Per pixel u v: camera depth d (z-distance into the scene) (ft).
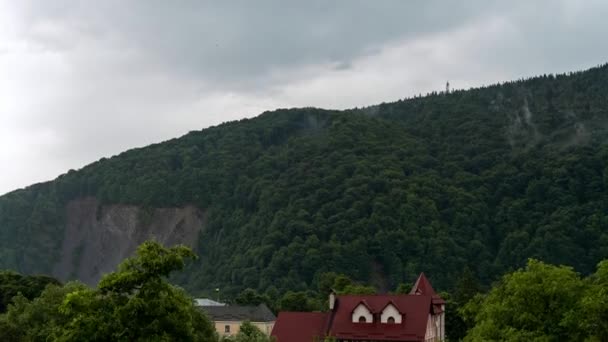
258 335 326.24
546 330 208.74
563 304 210.18
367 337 429.79
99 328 182.50
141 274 188.14
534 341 201.98
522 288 212.43
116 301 188.65
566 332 206.59
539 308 212.02
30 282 503.61
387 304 435.94
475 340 214.90
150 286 187.11
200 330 244.63
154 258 188.34
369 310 435.94
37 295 488.85
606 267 208.85
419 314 436.76
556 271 214.28
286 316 447.01
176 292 196.85
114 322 184.14
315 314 446.19
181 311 189.37
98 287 189.26
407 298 446.19
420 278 561.02
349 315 440.45
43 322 285.43
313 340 374.43
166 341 180.86
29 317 287.48
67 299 186.50
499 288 230.07
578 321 200.54
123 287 190.60
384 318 434.30
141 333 183.52
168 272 190.80
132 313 183.73
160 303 185.88
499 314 216.13
